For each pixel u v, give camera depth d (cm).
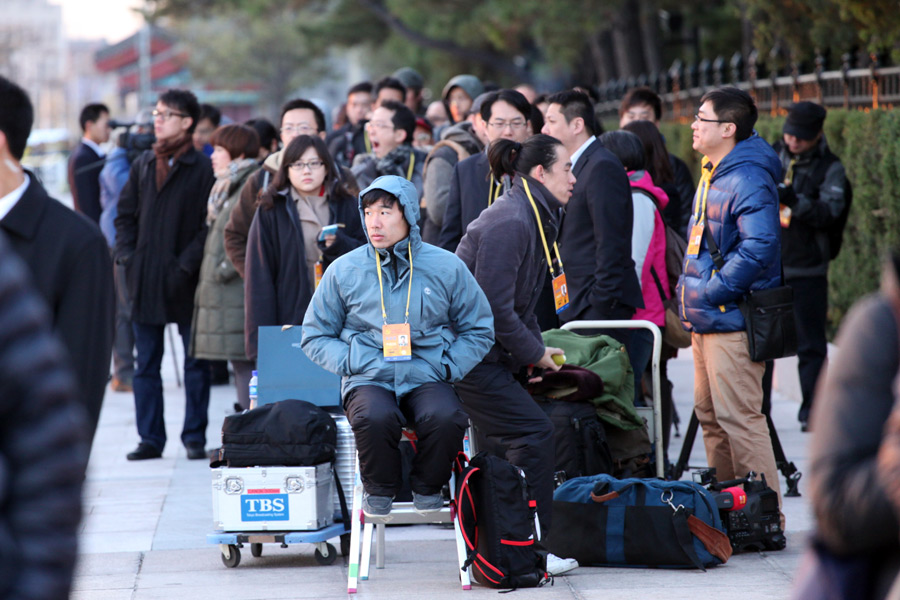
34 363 466
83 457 488
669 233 1722
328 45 7725
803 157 2038
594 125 1616
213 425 2336
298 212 1667
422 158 2128
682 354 3247
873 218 2330
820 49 2878
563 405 1420
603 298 1539
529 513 1240
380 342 1245
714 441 1493
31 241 774
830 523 498
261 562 1391
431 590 1241
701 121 1394
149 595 1247
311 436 1340
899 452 471
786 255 2066
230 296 1830
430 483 1220
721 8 4772
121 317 2772
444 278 1235
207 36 15100
